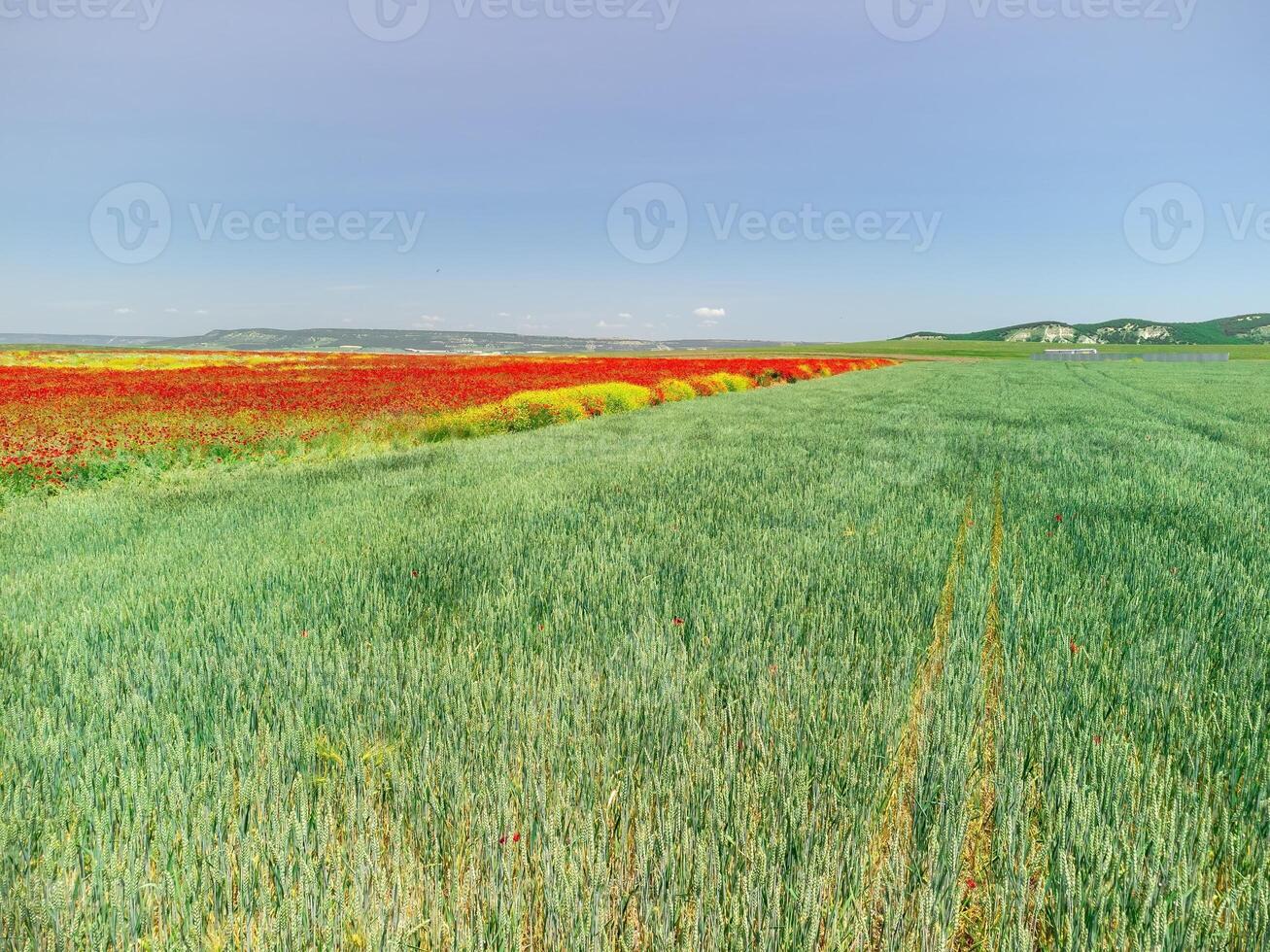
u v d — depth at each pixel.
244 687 2.92
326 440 14.46
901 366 71.81
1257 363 77.00
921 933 1.62
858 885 1.76
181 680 2.95
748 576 4.20
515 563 4.78
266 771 2.18
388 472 9.73
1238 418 17.55
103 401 20.33
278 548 5.35
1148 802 1.98
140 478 10.46
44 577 4.76
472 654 3.15
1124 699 2.64
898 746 2.31
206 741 2.46
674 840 1.84
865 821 1.97
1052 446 11.47
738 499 7.04
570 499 7.25
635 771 2.29
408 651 3.20
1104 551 4.73
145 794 2.07
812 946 1.58
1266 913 1.58
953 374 51.06
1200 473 8.53
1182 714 2.53
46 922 1.71
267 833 1.96
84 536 6.17
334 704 2.68
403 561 4.83
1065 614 3.47
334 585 4.31
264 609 3.85
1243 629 3.28
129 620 3.78
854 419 17.44
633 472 9.20
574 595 4.01
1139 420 16.64
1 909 1.71
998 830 1.93
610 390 24.16
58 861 1.87
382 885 1.72
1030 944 1.56
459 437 16.69
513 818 1.96
